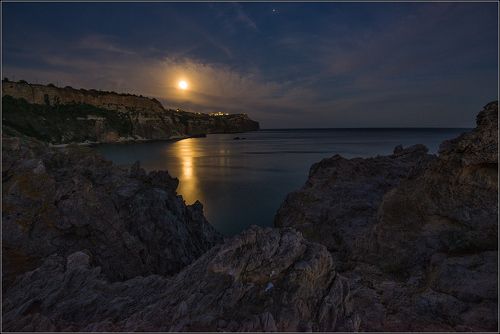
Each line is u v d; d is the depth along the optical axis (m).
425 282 12.49
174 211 32.50
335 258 20.78
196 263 13.58
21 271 17.61
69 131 194.00
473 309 9.83
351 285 13.26
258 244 11.19
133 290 13.29
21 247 20.17
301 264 10.40
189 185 68.62
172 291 11.78
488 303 9.91
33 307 11.84
